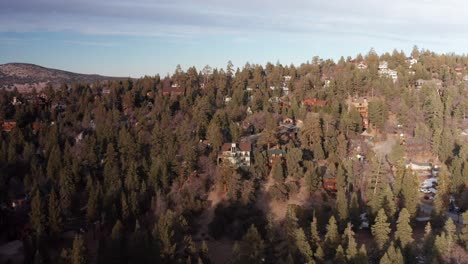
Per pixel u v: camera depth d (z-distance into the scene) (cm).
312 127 14450
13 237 10800
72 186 11456
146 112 18862
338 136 14550
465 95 19075
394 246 8094
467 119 17138
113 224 10281
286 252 8294
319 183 11731
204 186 12056
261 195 11738
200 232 10688
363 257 7494
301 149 13712
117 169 12125
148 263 8294
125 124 16300
